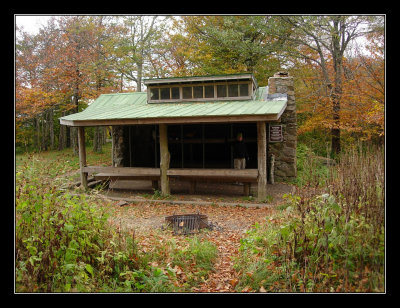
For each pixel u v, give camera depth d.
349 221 3.88
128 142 15.01
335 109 16.64
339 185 4.75
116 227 5.23
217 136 14.14
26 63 18.73
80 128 11.38
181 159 14.61
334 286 3.57
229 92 11.88
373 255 3.58
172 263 4.83
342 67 16.56
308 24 17.03
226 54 22.08
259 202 9.72
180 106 11.49
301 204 4.80
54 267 3.65
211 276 4.74
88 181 12.73
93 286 3.68
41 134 22.08
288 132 13.09
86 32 20.70
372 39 14.27
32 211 4.00
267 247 5.09
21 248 3.78
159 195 10.75
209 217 8.29
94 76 20.39
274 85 13.18
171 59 24.69
